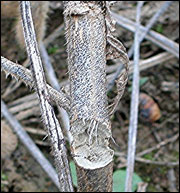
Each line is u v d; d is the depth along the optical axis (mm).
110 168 96
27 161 204
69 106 99
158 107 221
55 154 97
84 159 94
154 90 223
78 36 96
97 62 96
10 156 204
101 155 95
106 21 101
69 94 100
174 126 216
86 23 96
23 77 106
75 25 96
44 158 194
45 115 95
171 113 219
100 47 97
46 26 209
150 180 201
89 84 96
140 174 203
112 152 95
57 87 207
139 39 221
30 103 213
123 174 180
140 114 216
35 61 97
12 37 226
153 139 213
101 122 95
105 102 97
